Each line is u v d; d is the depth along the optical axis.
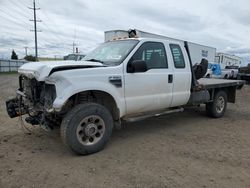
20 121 6.16
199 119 6.82
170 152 4.33
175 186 3.20
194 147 4.59
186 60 5.77
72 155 4.17
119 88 4.49
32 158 4.04
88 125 4.12
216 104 6.89
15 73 38.97
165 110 5.64
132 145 4.66
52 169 3.65
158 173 3.54
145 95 4.92
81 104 4.15
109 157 4.10
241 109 8.52
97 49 5.53
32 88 4.42
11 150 4.36
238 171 3.64
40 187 3.16
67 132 3.94
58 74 3.86
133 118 4.83
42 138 4.98
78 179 3.37
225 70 25.84
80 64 4.18
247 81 18.39
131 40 5.09
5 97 10.38
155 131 5.60
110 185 3.22
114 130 5.63
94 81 4.17
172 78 5.38
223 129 5.86
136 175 3.48
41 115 4.36
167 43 5.40
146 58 4.95
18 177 3.40
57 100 3.84
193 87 5.93
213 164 3.86
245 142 4.93
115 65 4.53
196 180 3.36
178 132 5.55
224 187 3.20
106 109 4.32
